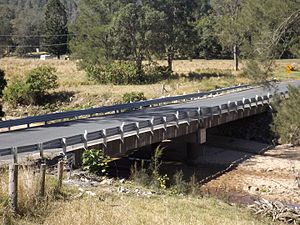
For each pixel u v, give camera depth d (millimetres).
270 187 27547
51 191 12742
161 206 13852
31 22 147875
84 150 21109
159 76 61531
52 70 53438
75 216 10969
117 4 65125
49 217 10898
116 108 35469
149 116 33094
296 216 17297
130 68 59438
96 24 64750
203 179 29156
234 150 36531
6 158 18109
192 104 40344
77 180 16141
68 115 31047
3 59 94750
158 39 62250
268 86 29969
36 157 18594
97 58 61906
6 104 48469
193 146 33188
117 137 24141
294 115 26344
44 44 112562
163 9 64562
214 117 34500
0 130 29500
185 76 64125
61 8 119938
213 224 12555
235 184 28125
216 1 84938
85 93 50219
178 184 19844
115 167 28047
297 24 26109
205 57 98312
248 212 16672
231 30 47500
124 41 61844
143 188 17062
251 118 41406
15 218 10727
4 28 122188
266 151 36062
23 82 49531
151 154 31594
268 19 26734
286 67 65188
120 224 11016
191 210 14094
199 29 96562
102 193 14320
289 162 32812
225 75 65000
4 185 11750
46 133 25688
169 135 29141
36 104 48812
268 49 26734
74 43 68625
